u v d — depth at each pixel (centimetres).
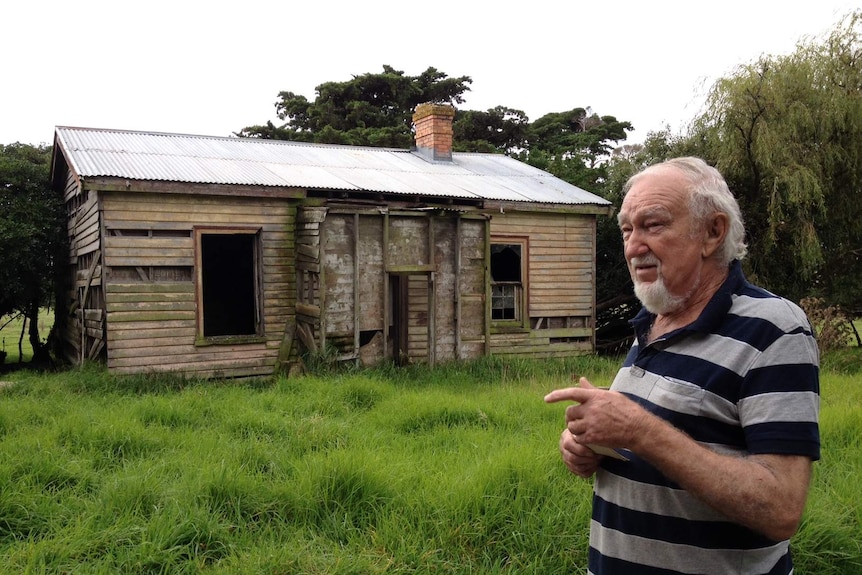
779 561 197
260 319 1211
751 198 1611
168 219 1126
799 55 1588
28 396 901
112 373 1078
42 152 1803
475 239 1334
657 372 204
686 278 206
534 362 1320
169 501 466
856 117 1499
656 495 198
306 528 448
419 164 1655
